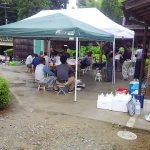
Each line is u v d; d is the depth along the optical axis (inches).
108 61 523.8
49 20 407.8
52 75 422.6
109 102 320.8
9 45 1208.8
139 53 495.8
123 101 314.8
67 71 400.2
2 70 661.9
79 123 273.4
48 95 388.5
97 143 229.1
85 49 956.0
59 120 280.2
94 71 637.3
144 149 223.0
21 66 770.2
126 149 221.0
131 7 279.4
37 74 415.5
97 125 270.1
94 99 372.8
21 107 322.0
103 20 527.8
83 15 531.2
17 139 230.1
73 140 232.5
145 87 346.6
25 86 451.8
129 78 568.7
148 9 284.8
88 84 488.7
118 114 305.9
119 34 503.8
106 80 525.0
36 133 243.8
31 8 1274.6
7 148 212.4
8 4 1497.3
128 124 273.7
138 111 305.6
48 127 259.0
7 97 310.0
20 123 266.5
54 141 229.0
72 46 932.6
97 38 393.4
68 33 349.4
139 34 815.7
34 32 373.7
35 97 373.7
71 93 405.1
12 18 1547.7
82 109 321.1
